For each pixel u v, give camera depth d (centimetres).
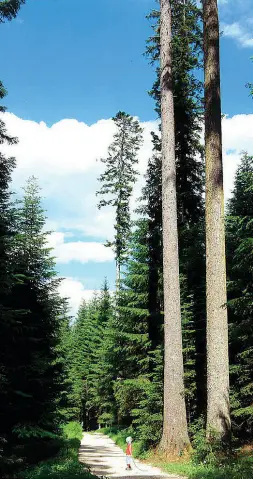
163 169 1408
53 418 1334
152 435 1465
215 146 1198
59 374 1477
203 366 1625
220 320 1118
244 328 1274
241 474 798
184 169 1930
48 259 1698
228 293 1534
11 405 1162
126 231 3000
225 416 1067
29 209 1861
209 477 839
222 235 1164
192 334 1673
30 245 1672
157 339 1927
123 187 3153
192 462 1048
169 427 1217
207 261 1163
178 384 1248
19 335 1248
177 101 1933
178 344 1284
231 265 1480
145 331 2011
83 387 5256
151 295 1977
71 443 1917
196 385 1591
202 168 1969
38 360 1243
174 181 1395
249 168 1575
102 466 1300
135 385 1823
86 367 5347
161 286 1925
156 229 2011
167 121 1424
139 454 1460
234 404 1343
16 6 1195
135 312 1955
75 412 5266
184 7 1903
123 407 2177
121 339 2102
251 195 1512
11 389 1122
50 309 1429
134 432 2056
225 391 1084
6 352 1162
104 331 2303
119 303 2133
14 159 1196
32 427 1188
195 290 1714
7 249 1049
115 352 2194
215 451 1008
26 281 1334
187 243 1827
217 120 1212
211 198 1179
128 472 1089
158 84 1964
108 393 3906
